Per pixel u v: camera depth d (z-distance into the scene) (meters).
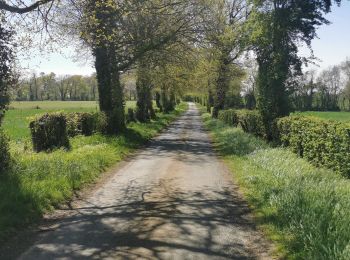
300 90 20.55
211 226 7.68
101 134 23.02
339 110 94.31
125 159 16.98
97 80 25.41
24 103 99.88
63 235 7.10
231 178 12.73
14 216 7.58
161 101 63.38
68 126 21.69
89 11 13.51
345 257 5.12
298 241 6.34
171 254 6.23
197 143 24.34
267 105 20.22
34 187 9.25
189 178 12.75
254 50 21.30
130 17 23.77
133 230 7.41
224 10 38.62
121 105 26.12
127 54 26.78
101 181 12.16
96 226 7.65
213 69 41.72
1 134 10.99
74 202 9.56
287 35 19.75
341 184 9.17
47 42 13.07
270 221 7.66
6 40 10.76
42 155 13.48
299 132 14.50
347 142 10.11
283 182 10.23
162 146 22.42
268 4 20.30
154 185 11.62
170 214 8.52
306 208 7.26
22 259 5.98
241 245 6.65
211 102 65.81
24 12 11.03
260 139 21.06
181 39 27.05
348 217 6.43
